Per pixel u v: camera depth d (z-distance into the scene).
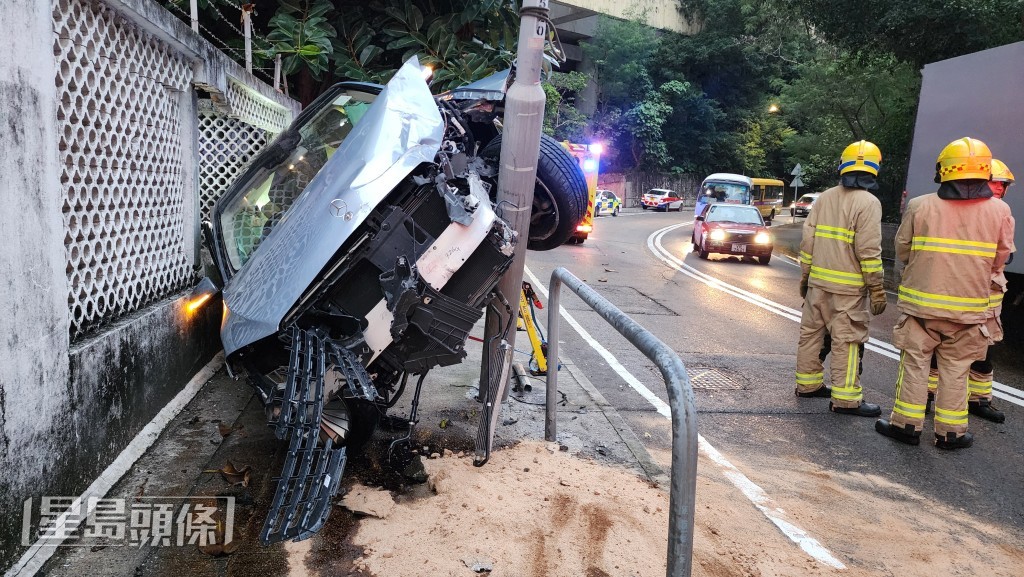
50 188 2.56
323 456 2.57
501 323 3.64
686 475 1.82
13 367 2.31
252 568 2.49
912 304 4.49
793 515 3.40
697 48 45.66
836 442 4.55
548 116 29.06
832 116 26.62
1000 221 4.29
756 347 7.29
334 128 4.14
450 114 3.70
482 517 2.88
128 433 3.33
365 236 2.82
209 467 3.30
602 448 3.85
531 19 3.18
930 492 3.83
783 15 23.34
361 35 9.99
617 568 2.61
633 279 12.53
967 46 15.28
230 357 3.04
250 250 4.00
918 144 9.20
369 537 2.71
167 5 7.89
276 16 8.80
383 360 3.06
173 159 4.35
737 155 49.12
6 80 2.28
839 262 5.04
